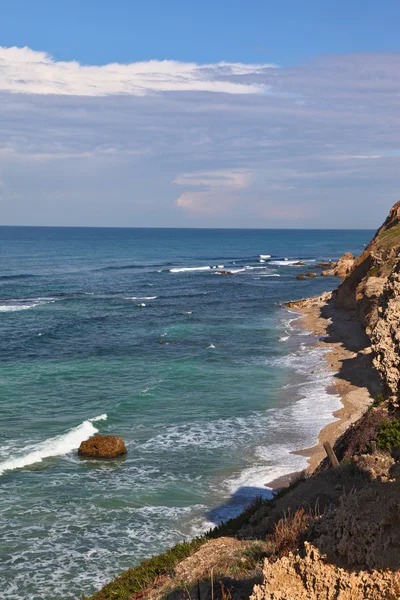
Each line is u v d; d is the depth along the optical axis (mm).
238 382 40125
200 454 27344
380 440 18500
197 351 50438
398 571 5418
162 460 26766
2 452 27344
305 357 47312
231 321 66188
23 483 24250
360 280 64438
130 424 31844
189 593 10344
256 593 5781
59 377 41938
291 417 32438
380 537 5715
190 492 23391
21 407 34688
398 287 7152
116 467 25984
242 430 30531
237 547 12430
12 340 55094
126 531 20391
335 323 61531
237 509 21844
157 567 13312
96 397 36875
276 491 23094
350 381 38812
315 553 5875
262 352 49688
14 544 19453
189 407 34719
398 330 6609
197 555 12648
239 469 25531
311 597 5609
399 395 6594
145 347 52406
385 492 6043
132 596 12047
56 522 20969
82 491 23531
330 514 8188
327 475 16562
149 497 23000
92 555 18812
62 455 27375
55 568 18078
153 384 39562
